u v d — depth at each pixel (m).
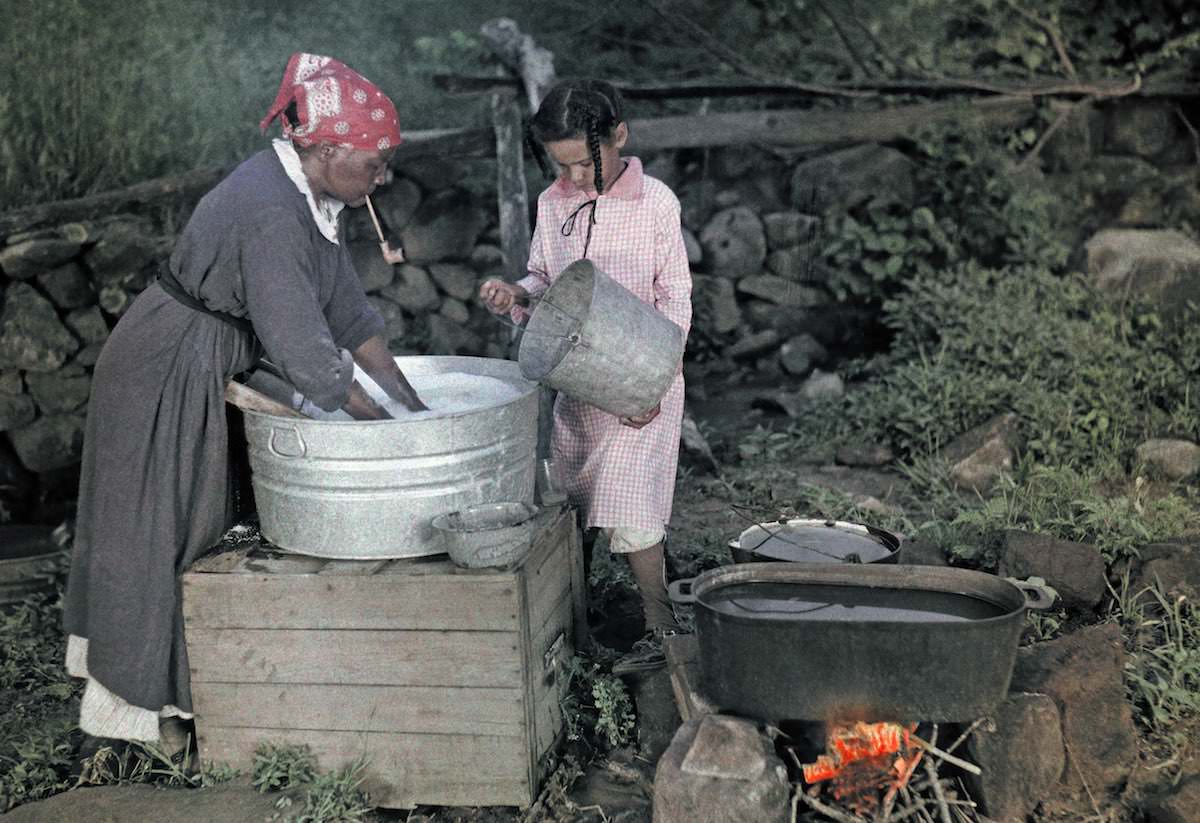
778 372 6.48
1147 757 3.09
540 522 3.27
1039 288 6.07
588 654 3.56
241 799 3.03
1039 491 4.54
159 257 5.05
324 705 3.05
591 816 3.00
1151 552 3.95
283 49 6.73
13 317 4.75
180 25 6.33
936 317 5.95
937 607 2.93
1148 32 6.78
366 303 3.38
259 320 2.93
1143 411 5.26
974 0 7.00
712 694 2.86
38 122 5.46
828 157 6.45
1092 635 3.18
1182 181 6.64
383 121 2.97
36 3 5.58
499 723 2.97
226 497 3.19
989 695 2.71
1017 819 2.85
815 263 6.46
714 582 3.05
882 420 5.37
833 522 3.62
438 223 6.21
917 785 2.82
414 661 2.97
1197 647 3.55
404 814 3.07
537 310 3.22
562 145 3.20
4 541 4.59
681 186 6.63
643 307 3.12
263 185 2.95
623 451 3.44
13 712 3.61
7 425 4.83
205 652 3.08
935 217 6.47
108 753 3.26
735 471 5.18
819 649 2.68
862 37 7.13
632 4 7.46
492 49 6.02
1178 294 5.91
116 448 3.04
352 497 2.96
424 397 3.44
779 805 2.74
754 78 6.73
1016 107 6.52
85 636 3.21
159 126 5.81
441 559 3.04
